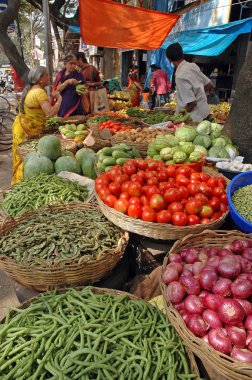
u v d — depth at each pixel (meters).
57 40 14.88
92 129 4.67
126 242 2.31
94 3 6.49
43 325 1.72
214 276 1.57
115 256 2.20
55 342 1.63
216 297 1.49
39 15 24.91
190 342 1.42
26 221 2.59
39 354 1.58
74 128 4.91
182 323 1.45
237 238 1.98
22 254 2.21
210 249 1.88
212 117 5.21
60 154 3.69
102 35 7.61
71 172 3.50
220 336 1.36
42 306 1.86
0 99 14.28
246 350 1.33
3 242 2.34
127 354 1.61
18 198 2.96
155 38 7.99
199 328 1.42
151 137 3.83
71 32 16.00
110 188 2.38
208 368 1.62
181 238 2.10
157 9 11.98
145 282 2.30
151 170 2.62
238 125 3.42
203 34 7.95
